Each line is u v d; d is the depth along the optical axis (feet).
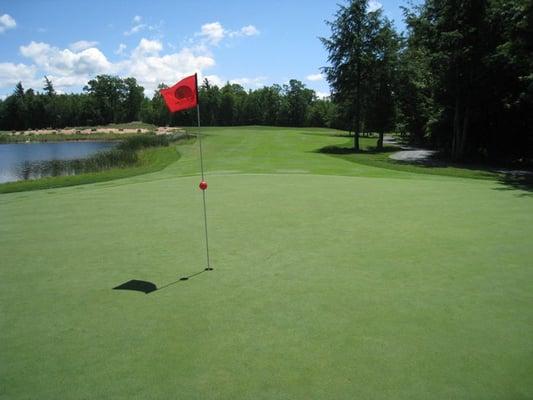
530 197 37.35
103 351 13.00
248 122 336.49
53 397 10.85
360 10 110.83
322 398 10.65
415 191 40.19
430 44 83.82
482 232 25.72
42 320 15.19
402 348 12.91
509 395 10.78
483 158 89.20
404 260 20.80
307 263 20.49
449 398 10.66
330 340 13.39
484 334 13.74
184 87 19.81
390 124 124.77
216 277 18.88
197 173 57.82
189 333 13.98
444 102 88.43
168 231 26.55
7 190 47.34
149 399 10.68
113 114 364.58
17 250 23.43
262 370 11.83
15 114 345.51
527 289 17.30
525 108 79.20
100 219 30.07
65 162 111.24
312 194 38.47
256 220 28.86
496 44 76.59
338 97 119.55
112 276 19.31
